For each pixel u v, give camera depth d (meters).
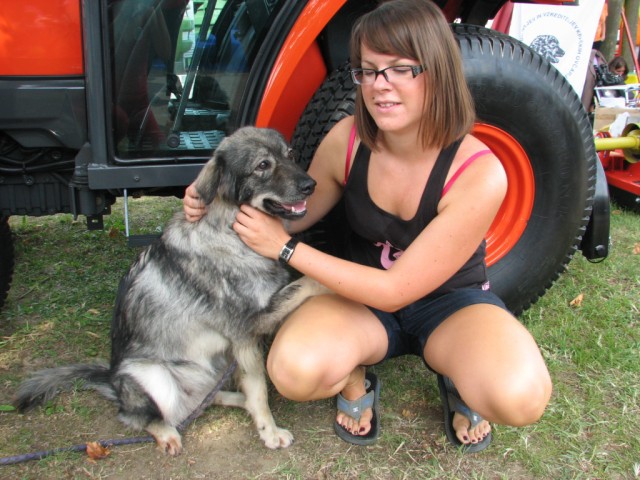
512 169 3.09
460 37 2.79
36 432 2.54
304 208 2.43
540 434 2.47
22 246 4.61
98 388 2.67
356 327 2.24
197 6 2.73
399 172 2.20
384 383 2.84
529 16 6.23
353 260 2.56
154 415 2.48
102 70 2.62
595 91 7.41
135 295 2.64
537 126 2.94
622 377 2.85
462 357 2.09
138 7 2.64
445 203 2.09
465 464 2.32
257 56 2.81
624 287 3.86
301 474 2.29
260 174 2.42
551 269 3.25
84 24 2.56
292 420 2.61
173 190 3.29
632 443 2.41
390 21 1.92
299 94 3.08
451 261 2.07
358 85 2.17
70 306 3.68
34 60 2.75
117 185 2.76
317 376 2.09
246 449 2.45
